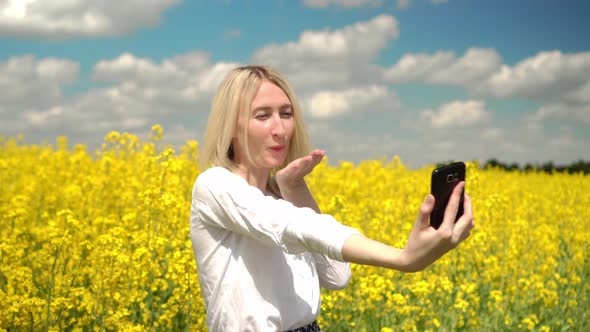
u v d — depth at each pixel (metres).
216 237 1.93
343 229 1.59
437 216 1.45
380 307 5.02
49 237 4.11
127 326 4.03
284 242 1.69
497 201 7.32
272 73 2.02
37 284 4.86
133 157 9.88
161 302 4.76
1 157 12.19
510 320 5.36
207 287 1.98
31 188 7.77
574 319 5.65
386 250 1.48
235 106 1.97
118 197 7.83
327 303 4.45
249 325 1.89
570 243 8.00
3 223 5.85
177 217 5.64
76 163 9.37
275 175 2.22
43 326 3.86
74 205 7.34
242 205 1.78
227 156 2.13
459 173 1.48
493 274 6.23
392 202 7.53
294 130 2.10
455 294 5.76
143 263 4.53
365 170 11.72
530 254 6.92
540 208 10.55
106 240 4.24
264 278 1.91
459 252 6.57
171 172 5.94
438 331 4.94
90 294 4.41
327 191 8.97
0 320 3.71
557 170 19.69
